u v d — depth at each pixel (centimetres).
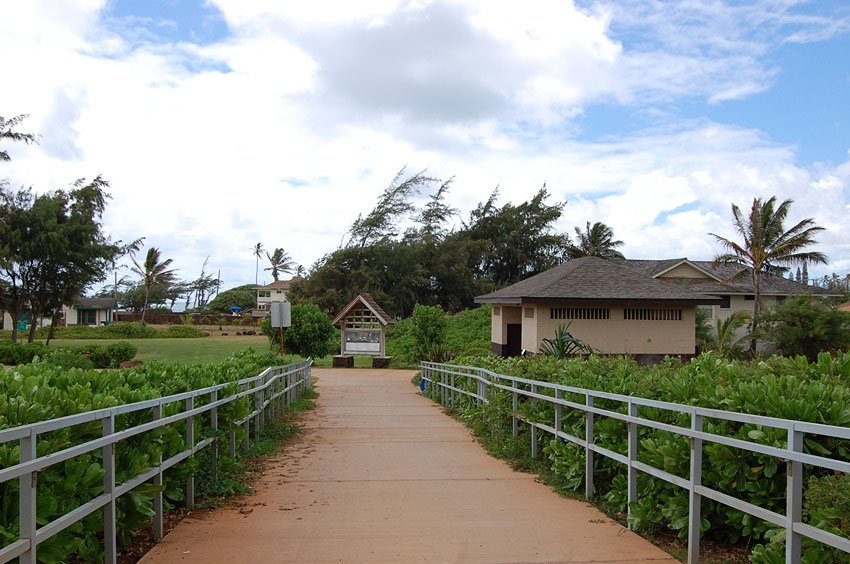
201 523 604
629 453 592
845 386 554
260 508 666
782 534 410
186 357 3688
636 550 531
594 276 2633
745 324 3816
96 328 6075
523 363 1109
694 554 485
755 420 411
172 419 549
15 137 3481
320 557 510
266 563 494
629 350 2488
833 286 5762
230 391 805
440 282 6306
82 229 3656
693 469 484
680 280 4341
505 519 630
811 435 475
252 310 10681
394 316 5922
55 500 378
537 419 878
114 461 450
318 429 1306
